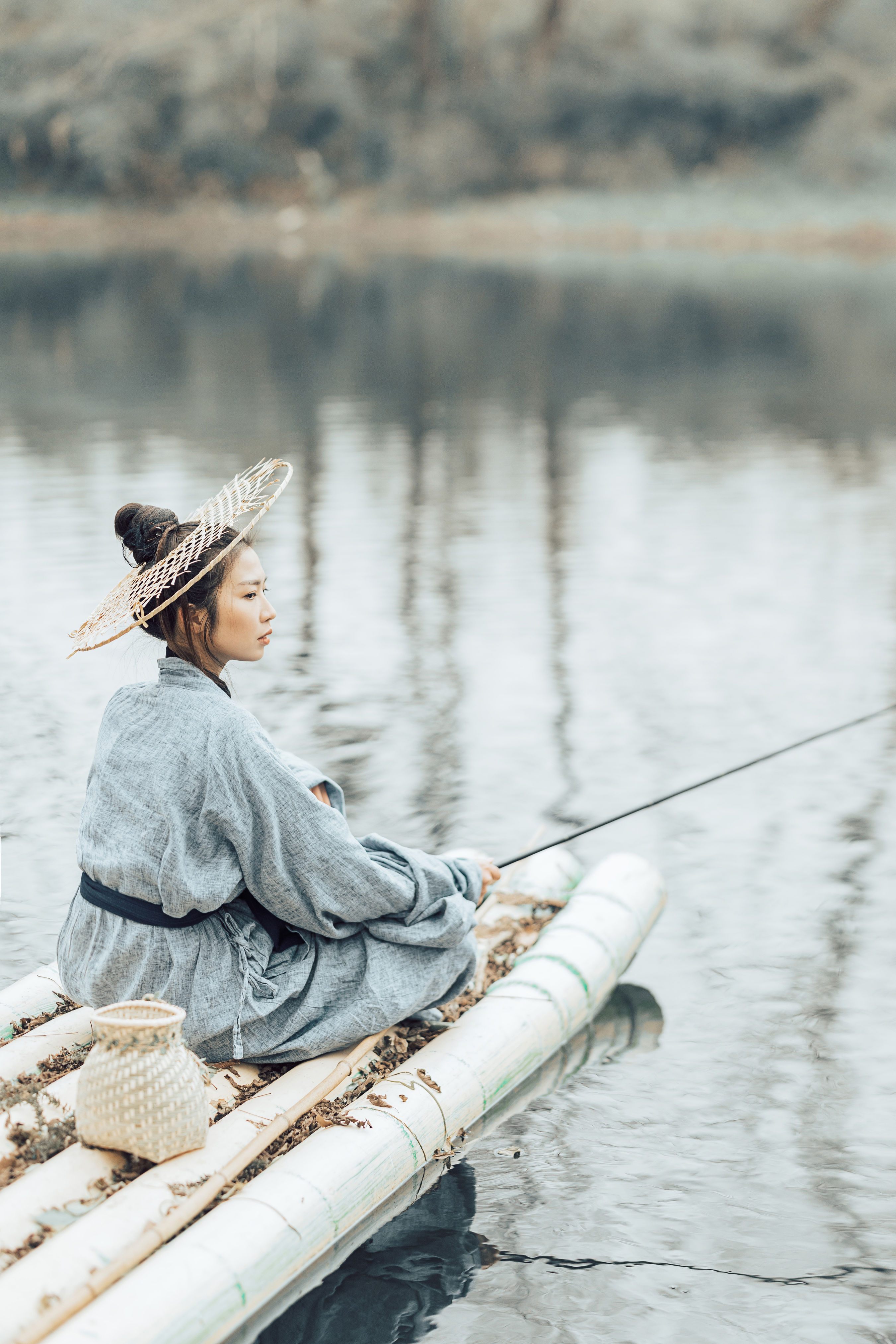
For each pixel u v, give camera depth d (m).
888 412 19.00
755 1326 3.67
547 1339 3.62
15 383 21.19
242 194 52.50
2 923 5.78
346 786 7.14
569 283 37.34
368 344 26.12
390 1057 4.54
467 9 53.25
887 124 51.62
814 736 7.32
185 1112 3.83
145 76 50.50
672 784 7.25
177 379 21.77
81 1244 3.50
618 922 5.55
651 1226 4.04
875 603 10.41
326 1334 3.60
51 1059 4.35
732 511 13.39
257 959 4.32
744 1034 5.06
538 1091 4.71
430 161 52.41
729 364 23.61
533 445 16.70
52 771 7.33
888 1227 4.04
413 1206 4.11
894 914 5.93
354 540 12.30
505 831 6.66
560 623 9.95
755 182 51.38
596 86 52.16
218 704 4.23
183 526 4.30
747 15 54.34
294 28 50.94
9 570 11.01
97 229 50.62
